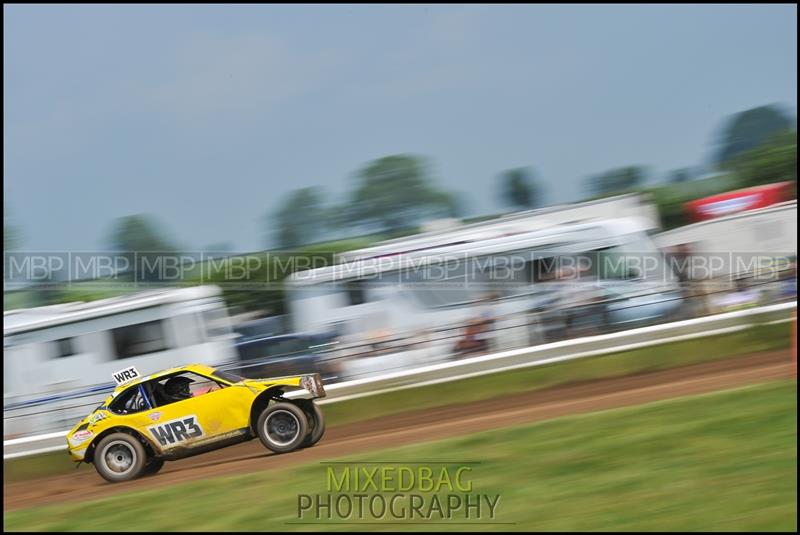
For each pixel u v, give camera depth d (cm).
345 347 6078
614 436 3641
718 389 4578
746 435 3403
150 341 6600
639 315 6116
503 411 5131
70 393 6325
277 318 7094
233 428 4453
